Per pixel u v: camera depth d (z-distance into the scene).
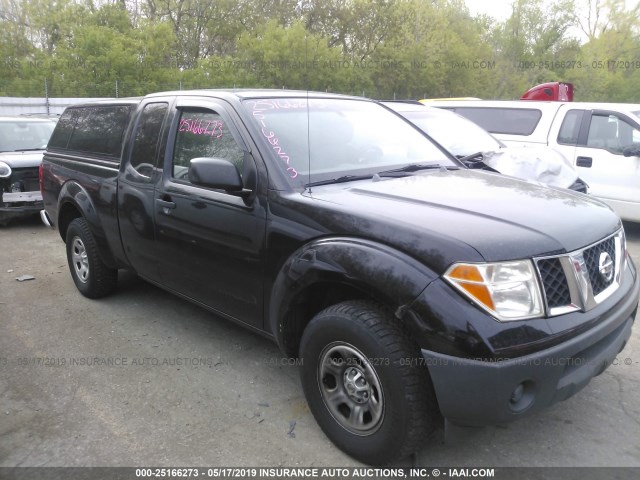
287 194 3.06
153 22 27.48
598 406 3.33
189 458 2.91
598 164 7.73
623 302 2.82
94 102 5.15
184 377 3.74
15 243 7.66
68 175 5.10
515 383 2.32
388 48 31.03
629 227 8.51
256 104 3.57
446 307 2.35
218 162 3.10
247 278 3.28
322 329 2.78
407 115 7.12
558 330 2.41
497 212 2.75
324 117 3.77
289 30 26.45
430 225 2.57
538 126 8.34
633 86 35.62
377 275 2.52
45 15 29.69
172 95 4.12
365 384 2.72
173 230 3.78
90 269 5.00
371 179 3.42
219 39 31.77
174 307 4.99
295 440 3.04
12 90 23.22
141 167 4.14
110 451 2.98
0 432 3.16
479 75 35.97
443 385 2.39
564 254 2.52
